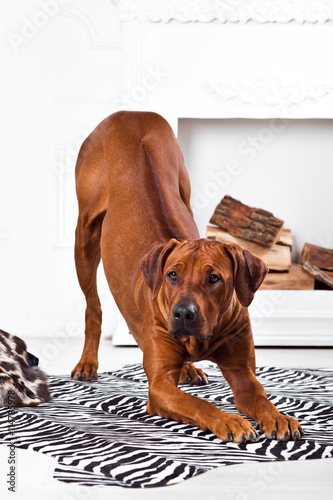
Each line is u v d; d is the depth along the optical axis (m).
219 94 4.14
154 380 2.19
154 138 2.76
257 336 4.16
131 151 2.72
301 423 2.19
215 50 4.13
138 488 1.55
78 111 4.35
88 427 2.10
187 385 2.85
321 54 4.13
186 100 4.15
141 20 4.12
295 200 4.49
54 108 4.36
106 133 2.86
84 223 2.92
